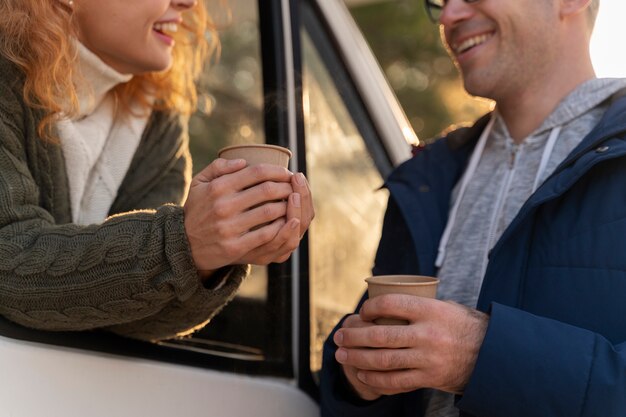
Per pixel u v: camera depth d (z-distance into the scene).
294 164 1.95
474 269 1.69
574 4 1.73
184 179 1.88
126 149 1.72
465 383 1.37
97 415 1.41
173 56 1.89
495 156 1.81
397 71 7.88
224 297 1.41
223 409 1.65
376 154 2.36
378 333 1.35
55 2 1.53
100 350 1.47
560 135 1.69
